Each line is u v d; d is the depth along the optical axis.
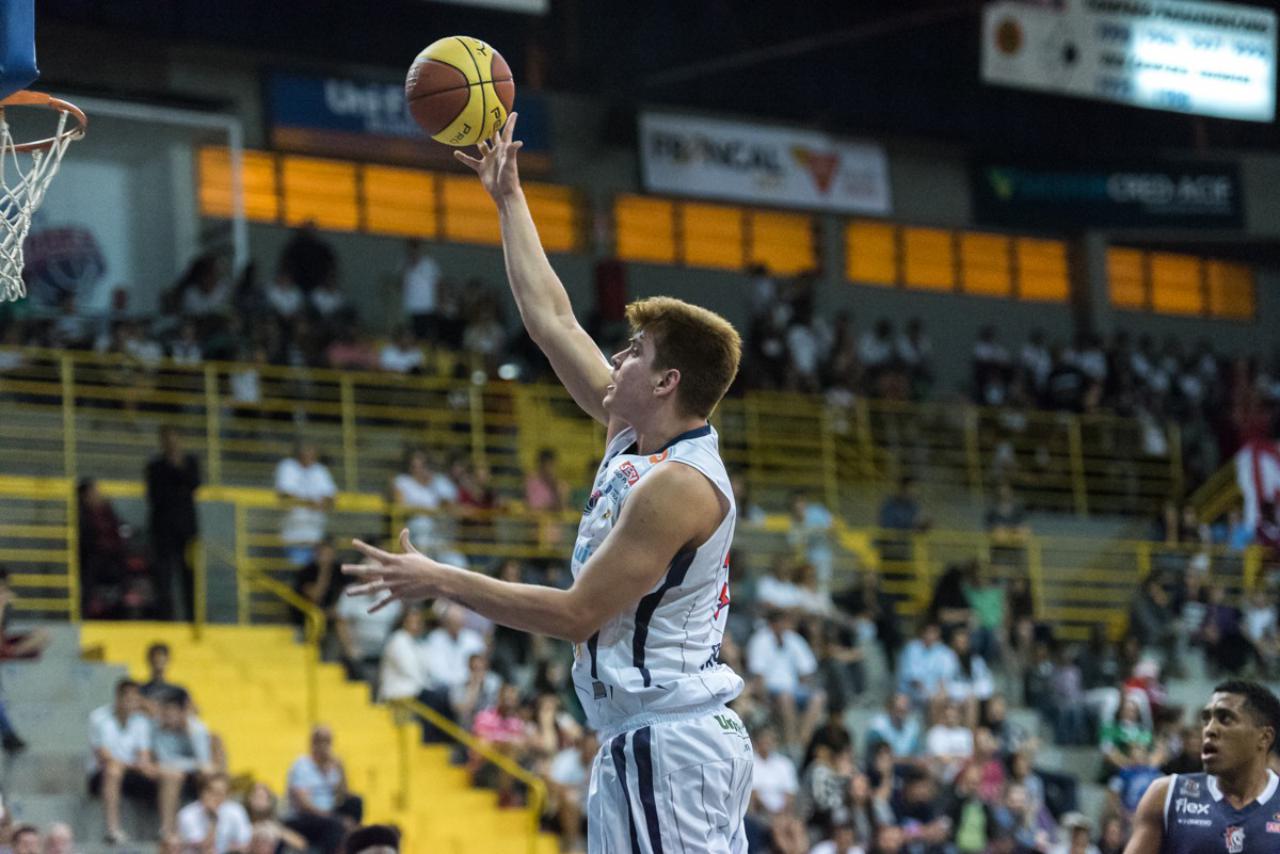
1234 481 26.89
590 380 5.18
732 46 27.53
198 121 22.11
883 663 19.72
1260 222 31.77
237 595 18.33
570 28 27.03
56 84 21.69
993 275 30.98
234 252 22.14
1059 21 28.11
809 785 15.92
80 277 21.03
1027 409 27.81
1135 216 31.05
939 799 16.42
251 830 13.35
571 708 16.91
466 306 24.00
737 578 19.11
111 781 13.71
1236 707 6.08
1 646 15.16
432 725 16.42
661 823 4.47
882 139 29.61
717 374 4.62
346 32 25.00
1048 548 24.66
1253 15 29.97
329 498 18.80
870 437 25.92
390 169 26.17
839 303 29.36
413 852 14.98
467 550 19.28
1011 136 30.23
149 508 17.39
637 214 27.88
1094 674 20.09
